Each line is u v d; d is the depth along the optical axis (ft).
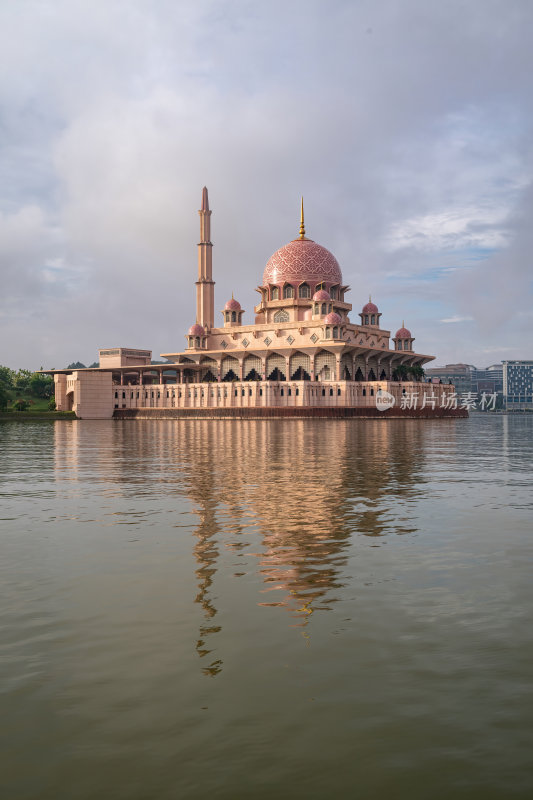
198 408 456.86
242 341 517.14
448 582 40.57
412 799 19.20
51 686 26.61
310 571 43.14
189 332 526.98
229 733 22.89
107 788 19.95
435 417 455.22
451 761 21.17
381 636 31.60
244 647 30.30
